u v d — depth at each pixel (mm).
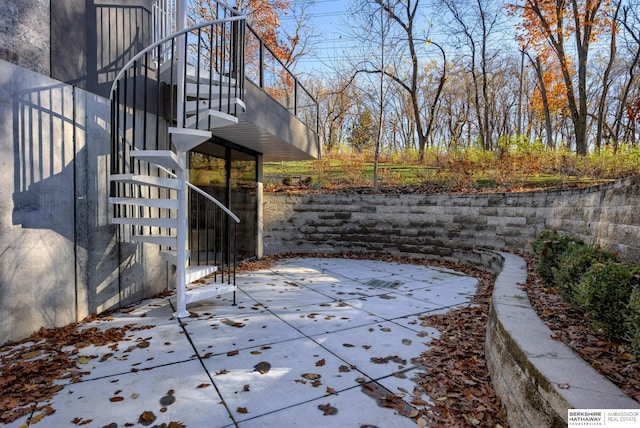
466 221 7184
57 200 3369
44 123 3240
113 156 3533
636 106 10461
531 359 1853
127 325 3488
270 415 2010
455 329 3438
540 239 4828
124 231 4160
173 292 4812
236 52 4254
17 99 3021
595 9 12016
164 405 2102
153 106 4504
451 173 9188
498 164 8797
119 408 2066
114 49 3975
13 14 2982
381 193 8852
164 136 4672
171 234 5008
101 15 3811
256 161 7746
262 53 5445
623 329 2176
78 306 3588
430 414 2031
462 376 2490
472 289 5078
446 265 7051
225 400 2160
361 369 2578
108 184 3951
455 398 2209
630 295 2139
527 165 8406
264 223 8602
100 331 3303
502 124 21328
